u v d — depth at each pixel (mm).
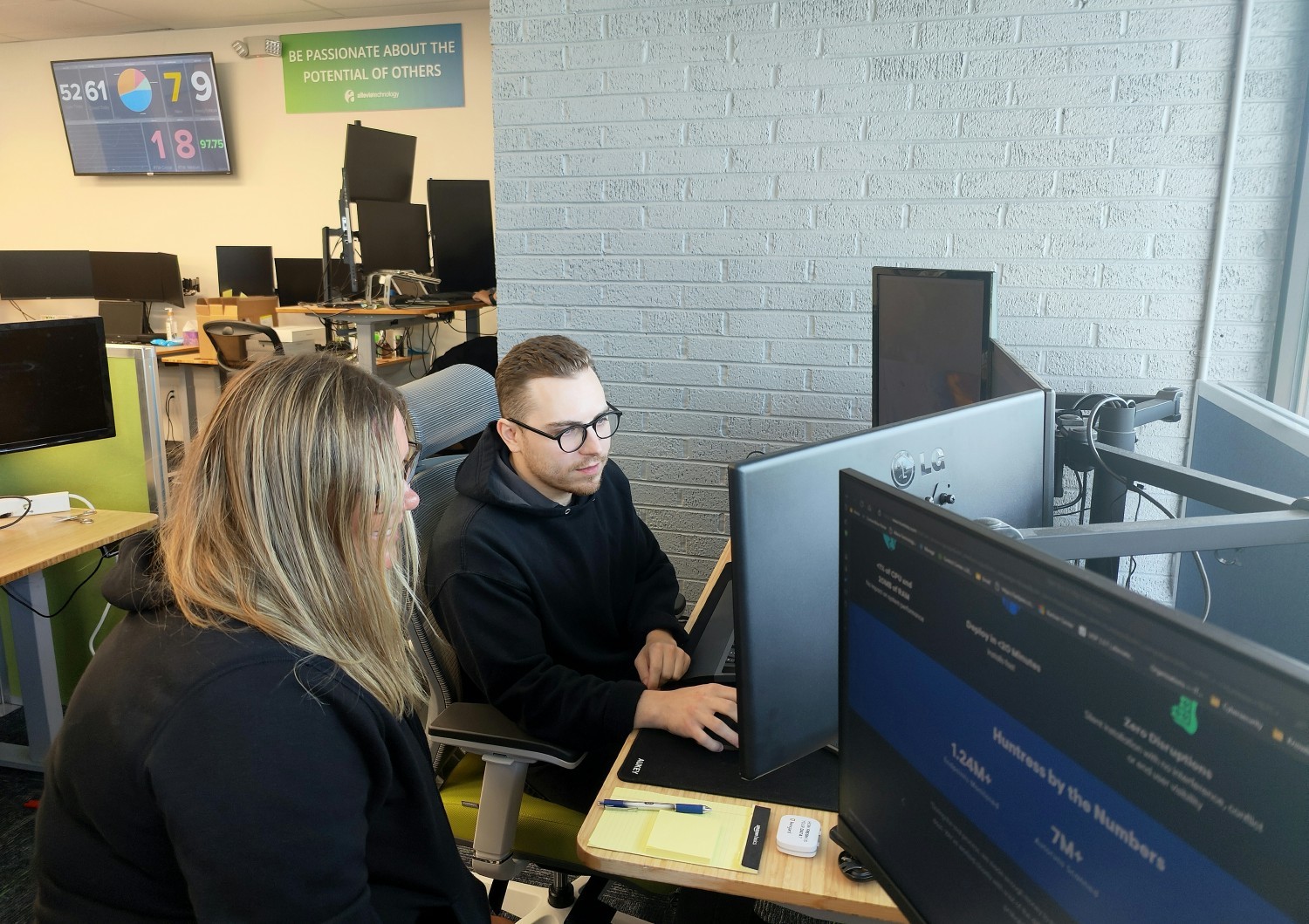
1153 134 2113
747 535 770
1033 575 442
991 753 511
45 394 2104
